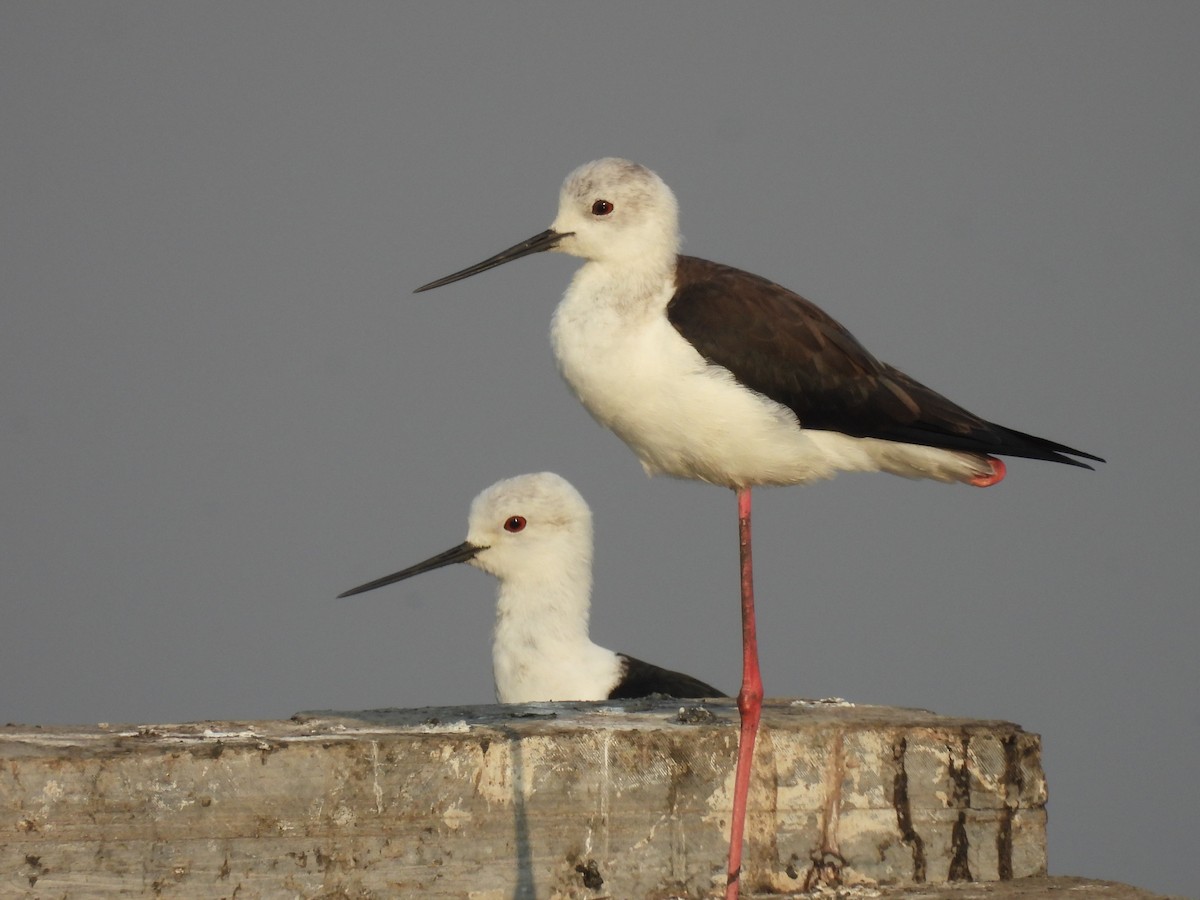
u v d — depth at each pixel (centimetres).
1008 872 1141
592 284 1099
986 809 1137
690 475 1115
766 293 1096
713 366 1061
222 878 985
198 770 982
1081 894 1095
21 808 949
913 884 1120
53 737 1024
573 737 1061
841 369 1089
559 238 1109
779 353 1073
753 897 1088
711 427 1063
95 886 959
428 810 1027
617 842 1064
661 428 1077
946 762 1132
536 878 1046
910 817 1124
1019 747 1145
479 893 1035
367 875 1013
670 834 1076
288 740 1010
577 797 1058
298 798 1002
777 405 1068
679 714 1143
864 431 1101
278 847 997
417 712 1184
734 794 1076
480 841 1038
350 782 1012
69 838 956
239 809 990
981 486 1166
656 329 1069
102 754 966
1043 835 1151
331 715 1161
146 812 971
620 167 1100
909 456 1127
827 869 1107
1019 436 1130
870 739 1122
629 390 1068
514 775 1046
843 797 1115
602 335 1073
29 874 948
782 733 1108
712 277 1098
